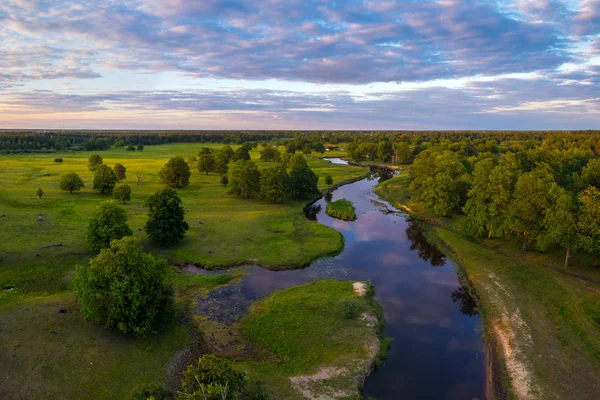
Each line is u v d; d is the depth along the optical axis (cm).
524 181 5569
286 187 9331
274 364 3325
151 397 2186
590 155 10669
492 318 4178
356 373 3219
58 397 2698
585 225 4753
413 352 3581
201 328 3844
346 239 6950
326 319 4003
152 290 3488
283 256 5750
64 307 3672
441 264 5803
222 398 2095
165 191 5991
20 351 3000
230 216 7881
